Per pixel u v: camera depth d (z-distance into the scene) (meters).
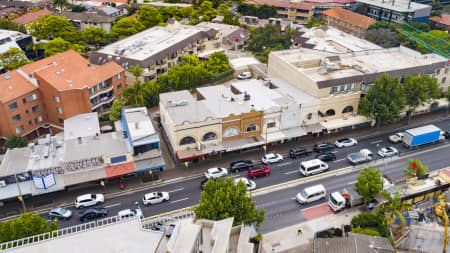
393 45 150.88
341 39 128.38
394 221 66.06
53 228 54.56
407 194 70.69
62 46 132.25
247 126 86.94
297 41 138.00
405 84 95.62
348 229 66.12
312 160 83.44
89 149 79.50
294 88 97.81
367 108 92.31
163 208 72.94
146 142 78.56
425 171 71.75
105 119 101.06
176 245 42.06
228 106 88.06
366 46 120.62
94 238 42.34
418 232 64.62
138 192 77.44
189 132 82.12
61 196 76.06
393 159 88.19
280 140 92.19
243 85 99.56
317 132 91.88
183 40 136.38
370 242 58.06
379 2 197.50
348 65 100.81
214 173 79.88
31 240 51.88
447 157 89.06
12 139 86.12
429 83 95.94
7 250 41.00
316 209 72.81
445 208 67.69
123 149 80.81
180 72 115.06
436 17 185.38
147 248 40.75
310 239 65.56
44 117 96.56
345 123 93.50
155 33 144.12
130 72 114.00
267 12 199.75
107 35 151.50
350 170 84.06
